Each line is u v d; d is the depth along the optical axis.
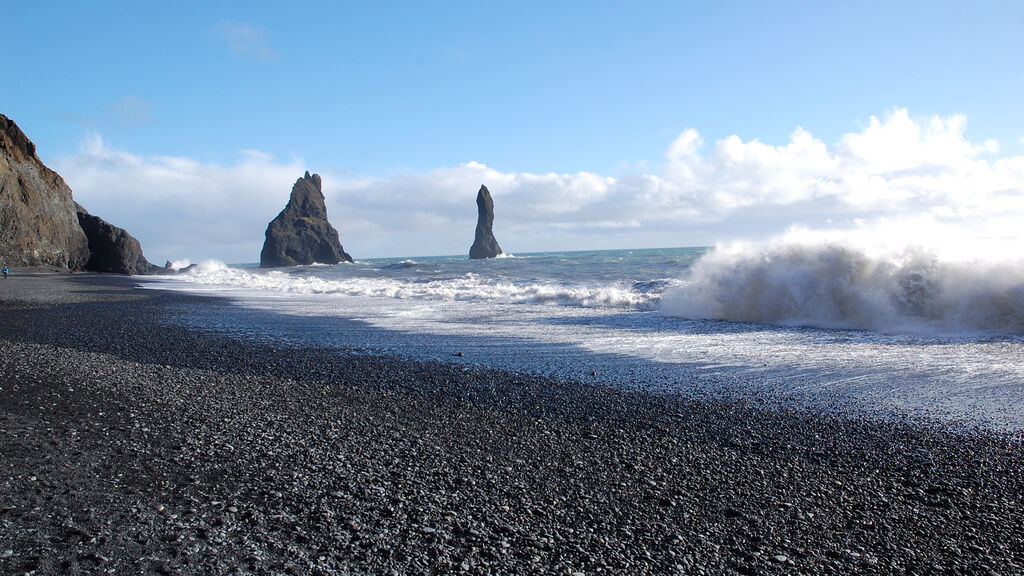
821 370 7.95
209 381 7.42
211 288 30.55
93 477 4.10
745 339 10.93
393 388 7.12
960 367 7.88
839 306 12.85
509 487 4.06
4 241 48.69
